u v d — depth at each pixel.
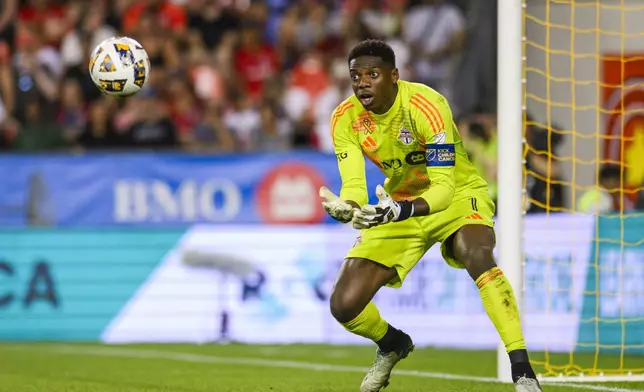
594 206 40.06
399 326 40.28
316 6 52.25
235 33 51.19
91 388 25.38
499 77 25.95
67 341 41.38
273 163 42.31
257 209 42.22
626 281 38.50
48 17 50.25
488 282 19.66
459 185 20.98
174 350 37.44
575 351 37.94
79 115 47.84
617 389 23.67
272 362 32.78
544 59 42.53
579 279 38.44
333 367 31.03
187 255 41.81
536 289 38.12
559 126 42.16
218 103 48.44
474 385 24.97
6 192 42.66
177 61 49.66
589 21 42.84
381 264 20.70
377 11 52.25
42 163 42.78
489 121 43.31
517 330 19.45
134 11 50.81
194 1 51.72
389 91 19.50
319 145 48.25
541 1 42.69
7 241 42.00
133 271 41.91
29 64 48.50
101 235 42.09
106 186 42.56
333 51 51.50
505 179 25.59
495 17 48.47
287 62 50.84
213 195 42.34
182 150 46.16
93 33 49.94
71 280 41.94
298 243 41.59
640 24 43.03
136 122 46.78
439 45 50.66
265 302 41.38
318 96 49.16
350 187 20.31
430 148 19.56
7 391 24.77
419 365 31.62
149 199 42.44
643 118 42.50
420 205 18.75
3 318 41.81
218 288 41.62
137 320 41.69
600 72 42.75
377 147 20.50
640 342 38.09
